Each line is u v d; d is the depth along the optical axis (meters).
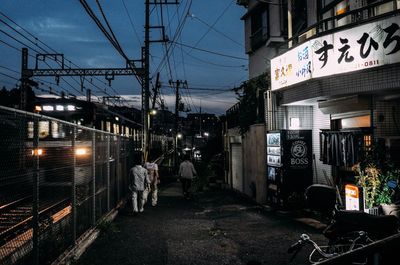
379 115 9.56
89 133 9.05
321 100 11.34
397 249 2.07
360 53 9.07
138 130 33.62
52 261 6.14
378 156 8.81
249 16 21.59
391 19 8.45
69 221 7.20
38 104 18.19
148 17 23.12
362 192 7.97
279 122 13.29
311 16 13.02
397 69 8.53
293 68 11.27
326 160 10.76
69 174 7.11
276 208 12.27
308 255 7.33
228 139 21.05
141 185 12.35
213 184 22.98
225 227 10.06
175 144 39.88
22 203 4.89
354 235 5.66
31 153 5.10
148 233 9.45
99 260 7.15
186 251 7.74
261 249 7.80
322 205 8.83
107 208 11.23
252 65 21.61
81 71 25.20
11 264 4.52
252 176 15.36
